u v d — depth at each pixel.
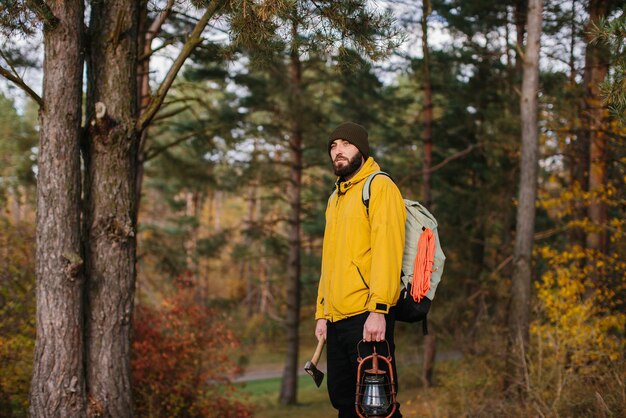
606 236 9.97
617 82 3.54
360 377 2.68
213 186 13.59
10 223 7.96
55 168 4.24
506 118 11.92
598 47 8.73
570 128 9.93
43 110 4.27
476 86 13.84
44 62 4.32
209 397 9.48
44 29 4.22
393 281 2.63
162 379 8.54
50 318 4.23
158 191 28.30
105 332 4.48
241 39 3.93
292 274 16.86
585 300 7.99
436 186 17.30
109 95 4.55
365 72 13.95
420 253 2.81
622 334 7.68
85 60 4.68
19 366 6.70
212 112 11.08
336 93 16.03
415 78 14.12
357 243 2.79
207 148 12.59
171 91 12.69
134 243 4.71
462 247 14.97
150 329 8.72
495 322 10.88
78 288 4.32
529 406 5.86
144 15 7.56
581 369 6.21
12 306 6.79
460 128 15.55
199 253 17.20
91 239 4.53
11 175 13.71
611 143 8.90
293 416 14.05
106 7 4.62
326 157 16.61
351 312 2.76
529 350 7.24
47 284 4.23
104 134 4.52
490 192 13.70
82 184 4.65
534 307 7.98
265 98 14.68
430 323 12.68
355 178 2.87
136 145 4.71
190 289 9.91
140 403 8.19
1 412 6.52
